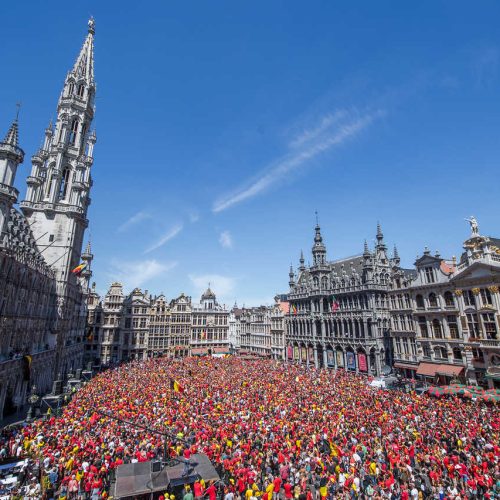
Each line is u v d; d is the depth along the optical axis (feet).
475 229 139.13
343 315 223.51
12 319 126.82
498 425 85.20
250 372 182.50
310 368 209.77
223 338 360.28
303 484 57.62
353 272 223.51
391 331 183.21
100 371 221.87
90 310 291.38
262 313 332.60
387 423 90.22
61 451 70.54
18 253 128.88
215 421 92.89
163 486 50.16
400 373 175.22
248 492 53.62
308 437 80.38
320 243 267.39
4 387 113.19
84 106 235.61
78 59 246.47
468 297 140.36
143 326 318.04
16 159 118.93
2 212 115.03
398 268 182.91
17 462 70.23
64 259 198.90
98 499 55.83
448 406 107.04
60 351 185.98
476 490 55.67
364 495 58.08
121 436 81.41
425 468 66.33
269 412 102.58
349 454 70.95
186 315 344.69
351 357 212.23
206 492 53.67
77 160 225.56
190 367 203.72
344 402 113.80
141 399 117.39
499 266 126.72
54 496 58.23
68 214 206.08
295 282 292.40
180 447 71.31
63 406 121.70
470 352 136.26
